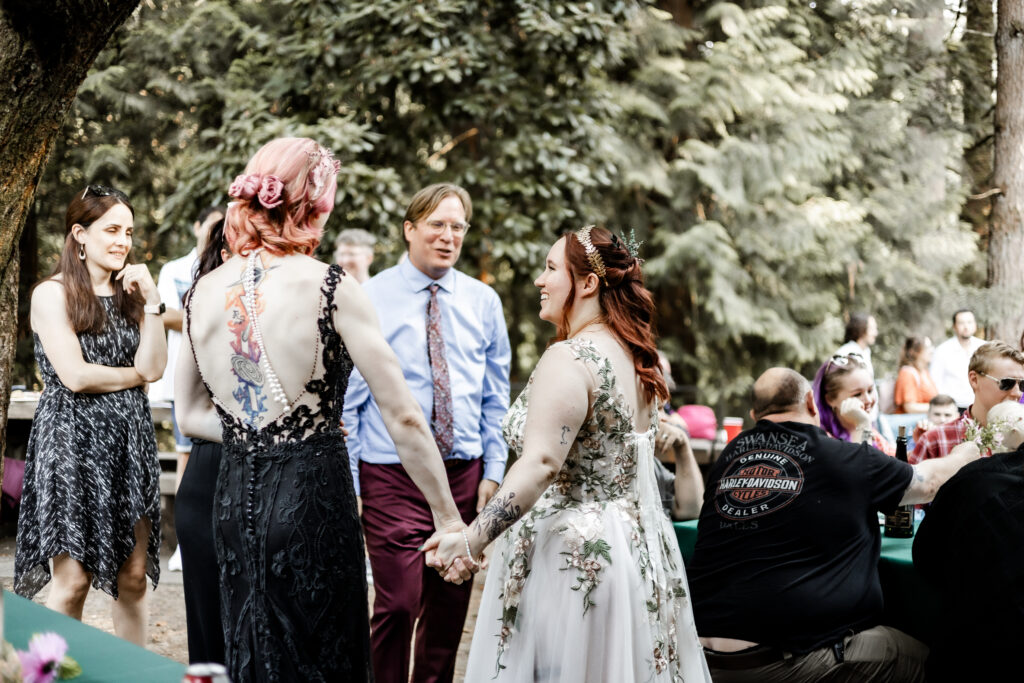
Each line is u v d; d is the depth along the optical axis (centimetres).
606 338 261
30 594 330
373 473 338
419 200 352
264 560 205
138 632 354
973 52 1360
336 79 955
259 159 215
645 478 264
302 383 209
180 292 545
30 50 232
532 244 962
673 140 1341
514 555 258
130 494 340
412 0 903
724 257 1263
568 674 245
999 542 287
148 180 1127
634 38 1245
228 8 1061
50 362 334
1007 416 343
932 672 301
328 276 211
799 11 1387
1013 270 1032
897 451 392
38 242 1080
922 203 1341
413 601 333
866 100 1371
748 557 316
